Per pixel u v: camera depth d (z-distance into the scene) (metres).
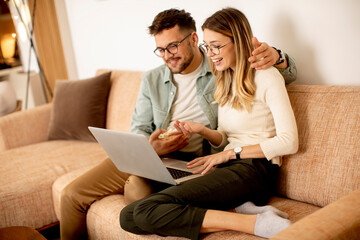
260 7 1.77
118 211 1.51
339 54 1.54
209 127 1.82
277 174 1.47
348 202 0.97
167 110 1.89
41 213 1.95
